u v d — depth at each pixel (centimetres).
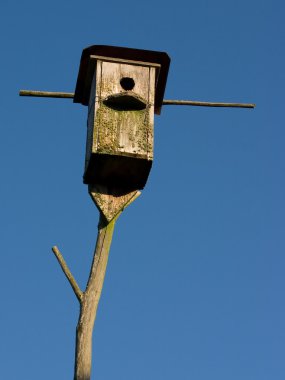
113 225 752
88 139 791
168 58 814
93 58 804
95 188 768
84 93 859
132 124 771
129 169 757
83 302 698
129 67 811
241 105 854
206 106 852
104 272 724
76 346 676
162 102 850
